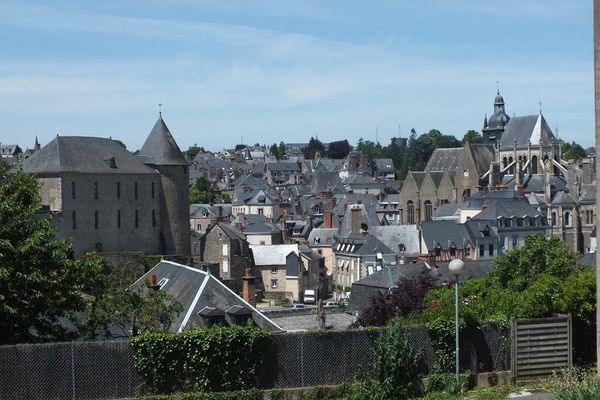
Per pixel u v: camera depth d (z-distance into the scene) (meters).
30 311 30.36
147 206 101.69
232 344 24.42
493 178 155.50
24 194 33.72
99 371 23.52
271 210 181.38
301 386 24.88
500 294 32.09
